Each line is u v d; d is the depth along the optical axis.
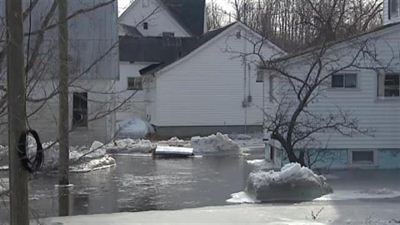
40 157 7.93
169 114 47.84
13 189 7.61
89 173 25.45
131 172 25.95
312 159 25.22
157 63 55.44
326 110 25.31
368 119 25.53
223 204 17.53
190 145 37.84
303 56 24.98
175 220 14.12
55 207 17.20
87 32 31.30
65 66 8.34
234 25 47.66
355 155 25.47
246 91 48.62
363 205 16.47
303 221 13.85
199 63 48.03
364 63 25.23
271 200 18.09
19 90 7.46
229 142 34.91
